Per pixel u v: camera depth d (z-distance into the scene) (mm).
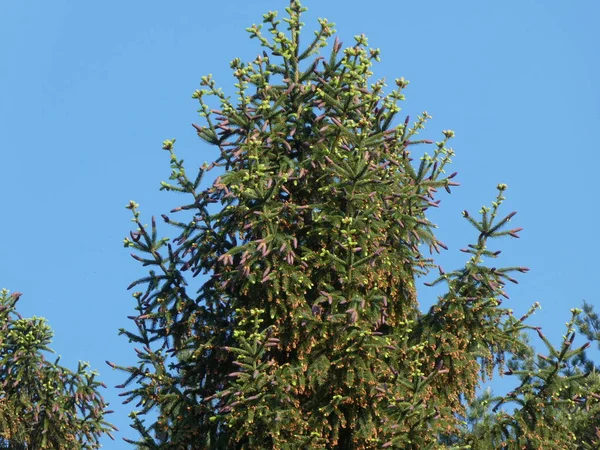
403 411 23016
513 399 24266
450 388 24297
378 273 24281
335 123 24875
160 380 24328
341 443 23922
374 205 24312
